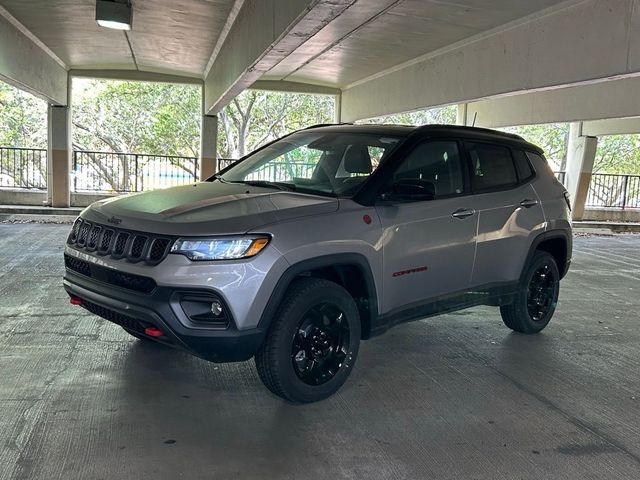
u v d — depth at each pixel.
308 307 4.03
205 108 15.52
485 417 4.14
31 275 7.75
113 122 25.55
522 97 16.28
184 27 10.41
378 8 7.04
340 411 4.13
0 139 23.95
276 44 6.95
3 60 10.01
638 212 19.80
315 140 5.26
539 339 6.03
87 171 17.08
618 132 17.41
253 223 3.81
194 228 3.71
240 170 5.40
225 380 4.55
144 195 4.57
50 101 14.25
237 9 9.05
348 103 16.58
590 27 7.45
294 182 4.88
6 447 3.40
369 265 4.29
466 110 18.14
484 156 5.47
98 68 15.12
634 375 5.11
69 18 10.29
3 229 12.07
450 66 10.81
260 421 3.91
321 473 3.33
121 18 8.53
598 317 7.09
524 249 5.66
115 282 3.94
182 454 3.44
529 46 8.58
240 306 3.68
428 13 8.53
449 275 4.97
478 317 6.78
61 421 3.74
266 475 3.28
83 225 4.36
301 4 5.77
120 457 3.37
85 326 5.68
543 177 6.07
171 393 4.26
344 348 4.31
